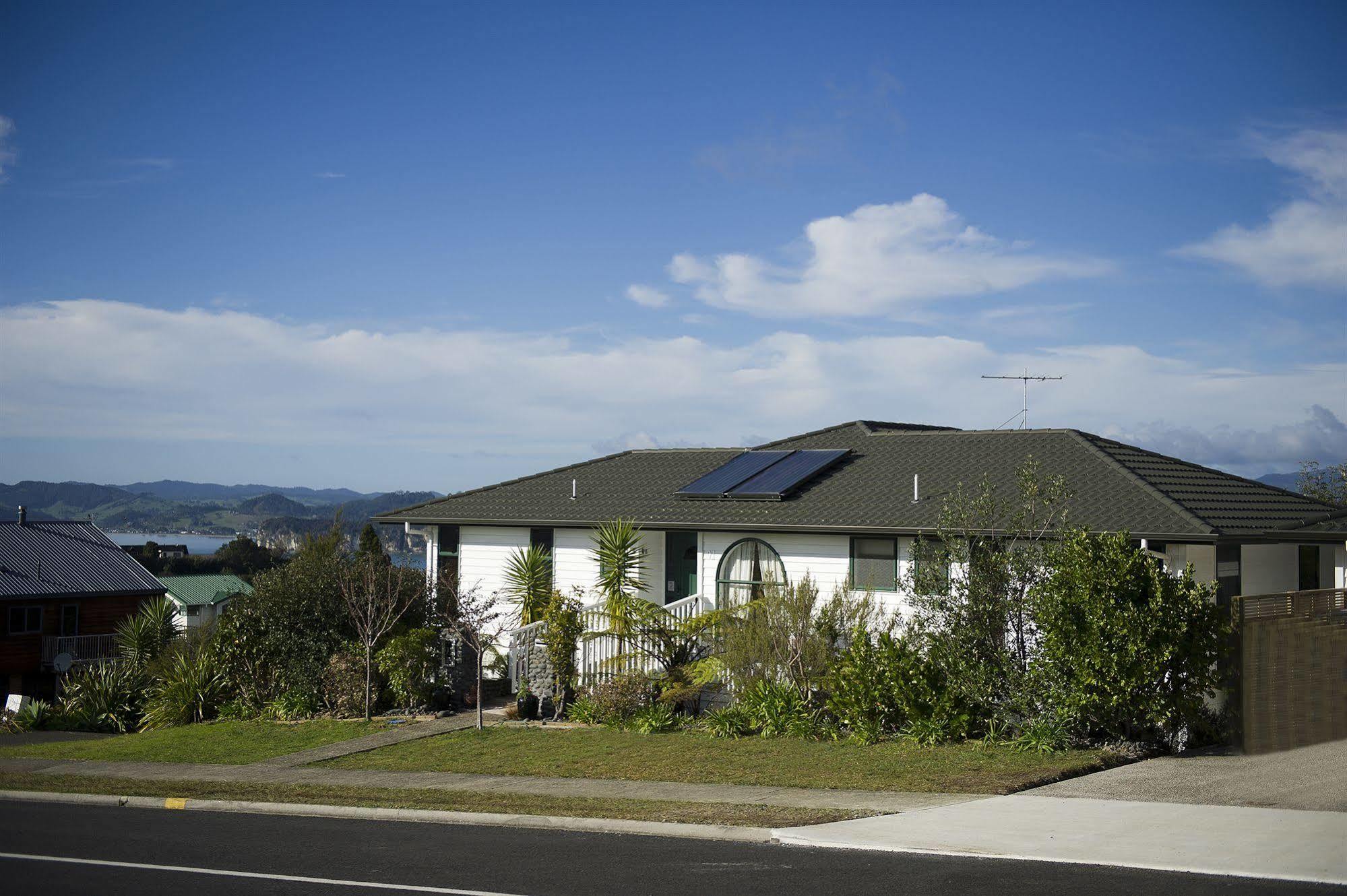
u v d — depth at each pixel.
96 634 41.28
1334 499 36.06
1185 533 16.56
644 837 10.99
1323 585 20.64
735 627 18.50
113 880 9.64
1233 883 8.60
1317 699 14.81
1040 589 14.90
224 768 16.92
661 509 22.53
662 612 19.78
